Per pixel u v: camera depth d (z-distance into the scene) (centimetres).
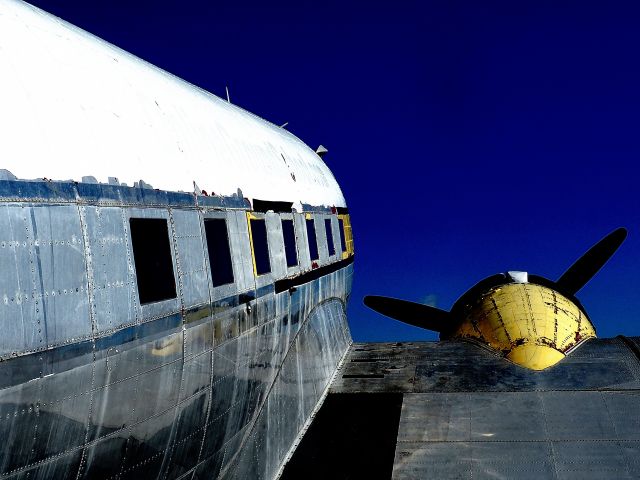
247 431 665
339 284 1109
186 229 530
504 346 852
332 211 1098
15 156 361
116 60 546
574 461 566
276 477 734
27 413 355
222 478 632
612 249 1300
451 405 696
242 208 656
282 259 768
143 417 461
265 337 693
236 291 612
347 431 827
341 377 909
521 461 572
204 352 544
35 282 361
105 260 419
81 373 391
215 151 634
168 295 491
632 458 565
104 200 425
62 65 446
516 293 943
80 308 392
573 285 1299
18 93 384
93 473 422
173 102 603
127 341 434
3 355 338
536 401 683
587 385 712
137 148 484
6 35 409
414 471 569
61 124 407
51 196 379
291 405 779
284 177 841
